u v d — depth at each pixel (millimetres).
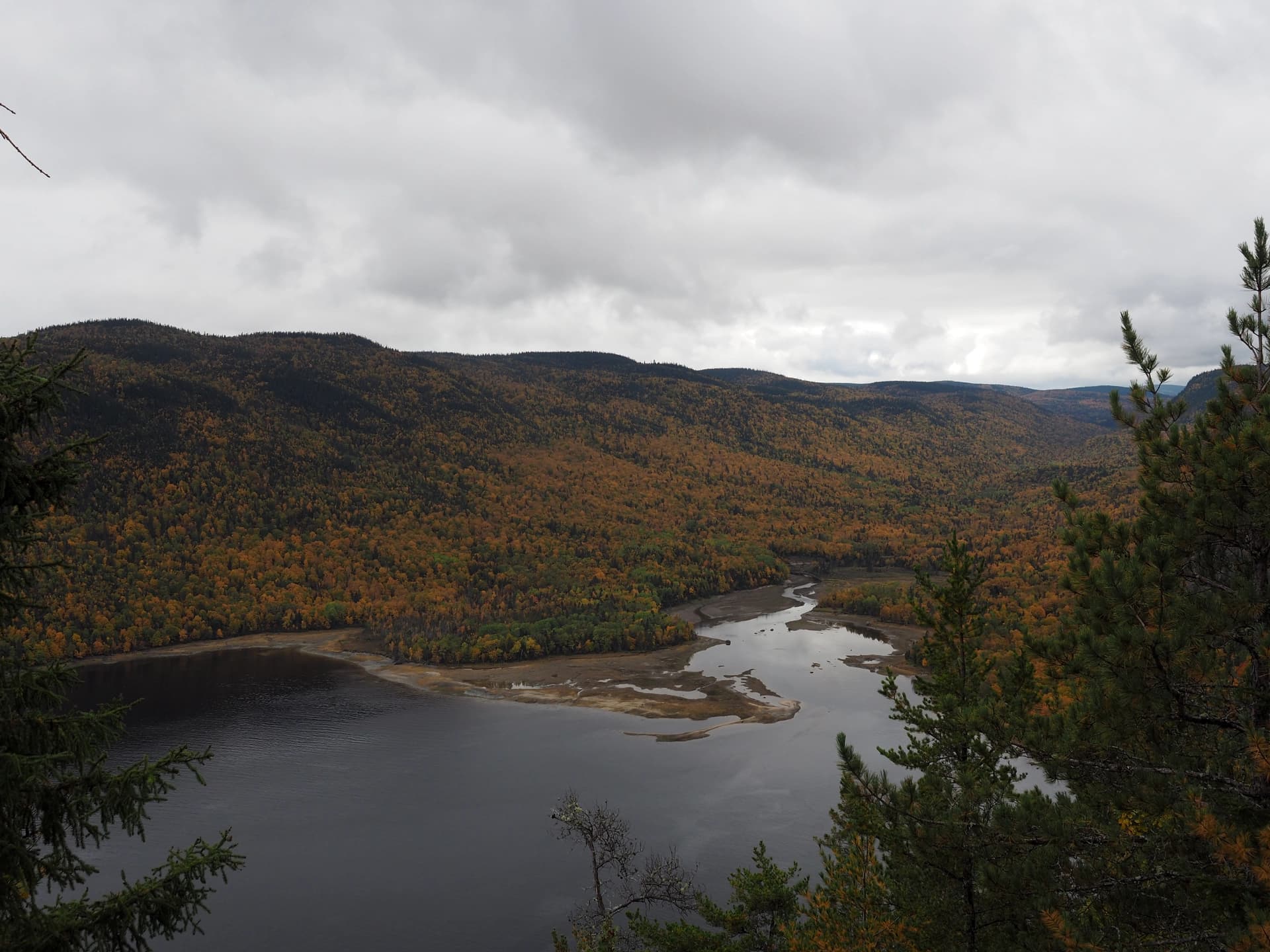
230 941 54438
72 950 10344
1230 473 13664
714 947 30484
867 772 16891
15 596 10430
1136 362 16016
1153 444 15562
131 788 10688
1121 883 13719
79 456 10812
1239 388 15359
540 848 66188
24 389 10055
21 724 10094
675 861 44156
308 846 67500
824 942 22000
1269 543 14125
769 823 69375
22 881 10234
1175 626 13602
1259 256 15203
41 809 10430
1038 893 13898
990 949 16000
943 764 18969
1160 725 14328
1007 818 14438
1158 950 13250
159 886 11195
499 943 53438
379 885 61000
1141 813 13930
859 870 22547
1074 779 14836
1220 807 13328
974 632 19875
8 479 10039
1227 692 14000
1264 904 11969
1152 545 13898
